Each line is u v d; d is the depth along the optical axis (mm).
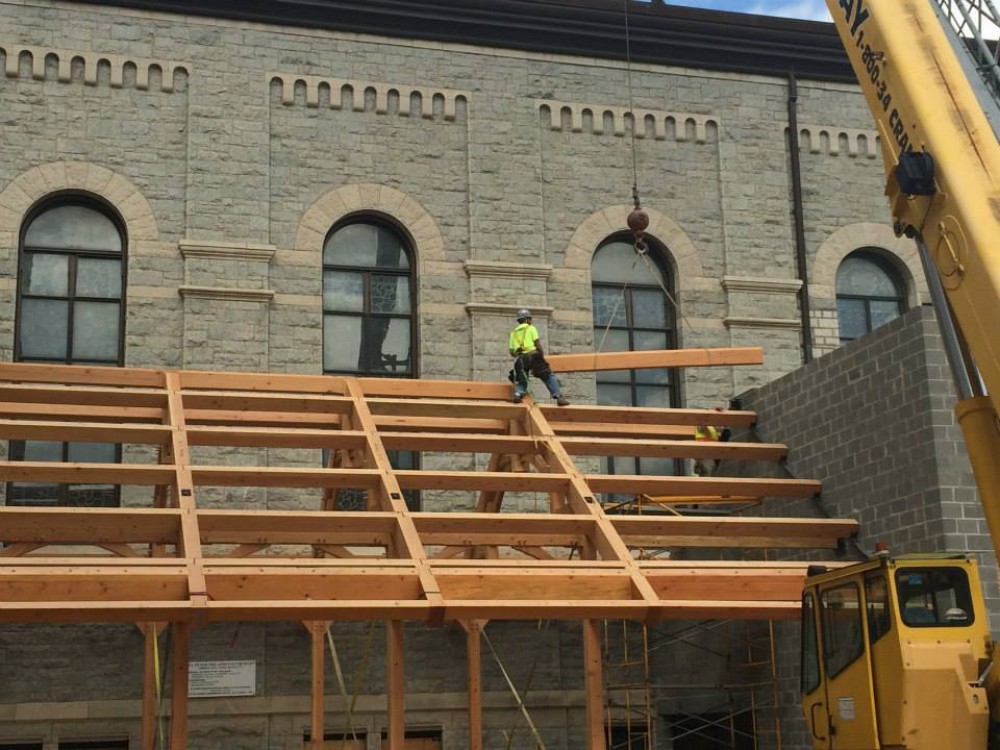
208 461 18812
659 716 19406
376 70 20828
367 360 20188
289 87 20375
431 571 12492
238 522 13328
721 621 18484
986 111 10289
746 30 22250
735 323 21578
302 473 14547
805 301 21984
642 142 21938
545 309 20609
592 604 12383
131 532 13258
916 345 15531
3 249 18609
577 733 19078
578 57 21859
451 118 21031
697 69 22422
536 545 15516
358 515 13648
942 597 10086
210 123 19891
